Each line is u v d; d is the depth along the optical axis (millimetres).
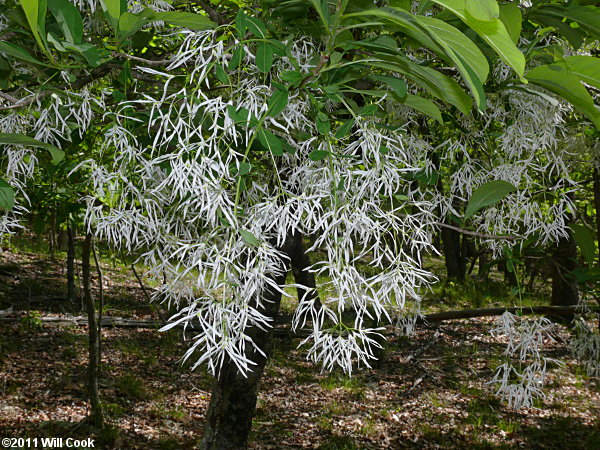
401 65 1090
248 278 1001
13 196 981
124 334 8383
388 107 1616
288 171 1408
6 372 6508
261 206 1021
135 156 1164
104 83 1603
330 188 1089
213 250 963
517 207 1598
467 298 12266
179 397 6551
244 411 3283
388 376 7664
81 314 9156
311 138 1160
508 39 654
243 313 923
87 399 6098
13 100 1109
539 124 1628
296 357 8016
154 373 7074
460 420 6602
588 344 2643
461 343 9188
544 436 6301
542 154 1809
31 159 1322
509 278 12984
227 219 984
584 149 2139
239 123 983
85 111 1161
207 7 1511
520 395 1681
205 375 7203
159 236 1209
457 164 1665
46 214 3443
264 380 7184
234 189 1188
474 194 1430
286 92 975
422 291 12375
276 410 6465
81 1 1342
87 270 5477
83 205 3207
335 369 7633
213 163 976
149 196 1242
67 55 1204
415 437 6160
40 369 6742
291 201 1016
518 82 1411
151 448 5324
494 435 6301
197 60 1006
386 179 1117
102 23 1559
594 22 1301
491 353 8742
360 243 1130
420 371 7855
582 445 6152
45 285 10688
